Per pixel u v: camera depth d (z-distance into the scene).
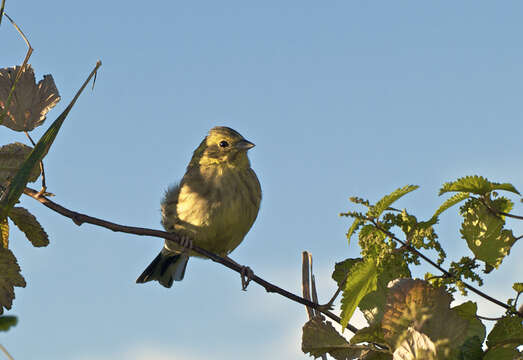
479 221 4.86
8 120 5.17
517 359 4.20
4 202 3.63
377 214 4.85
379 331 4.75
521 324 4.39
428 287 4.37
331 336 4.96
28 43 4.68
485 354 4.28
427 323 4.18
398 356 3.97
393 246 4.86
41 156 3.75
